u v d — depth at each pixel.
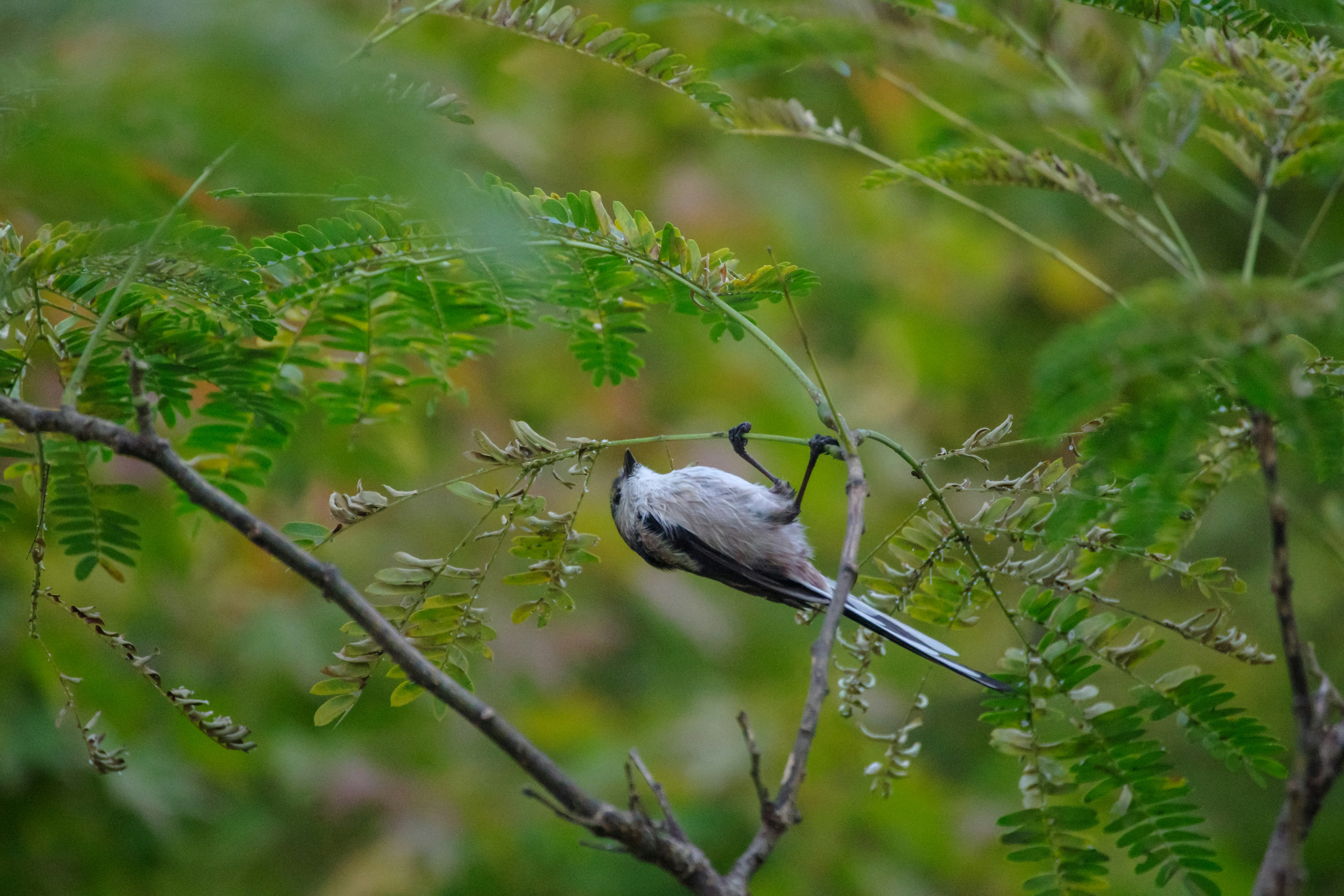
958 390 17.39
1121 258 17.08
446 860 12.27
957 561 6.30
